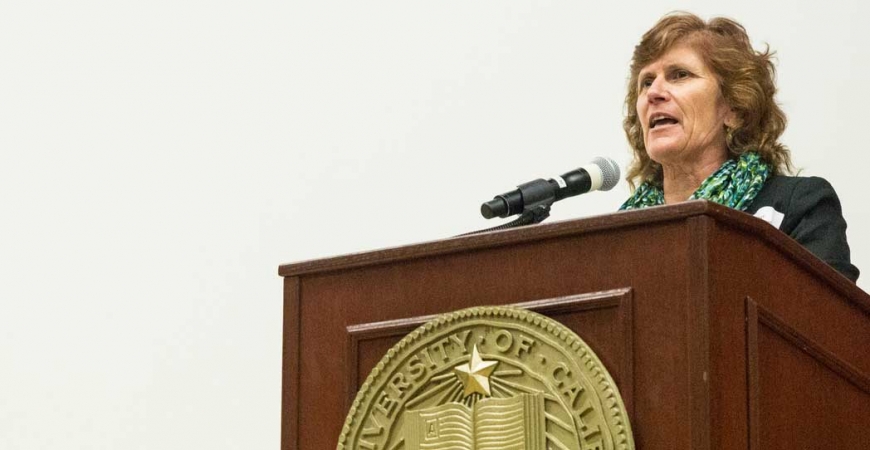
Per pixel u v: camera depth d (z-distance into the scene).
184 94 8.41
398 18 8.21
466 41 8.02
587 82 7.62
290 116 8.25
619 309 2.91
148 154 8.34
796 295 3.08
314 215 8.05
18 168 8.38
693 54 4.54
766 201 4.37
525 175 7.68
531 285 3.07
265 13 8.45
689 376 2.80
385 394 3.21
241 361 7.89
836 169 6.73
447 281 3.21
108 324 8.08
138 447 7.86
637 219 2.90
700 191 4.43
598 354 2.93
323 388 3.40
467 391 3.07
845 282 3.20
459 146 7.87
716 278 2.82
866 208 6.62
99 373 8.00
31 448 7.89
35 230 8.27
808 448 3.05
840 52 6.85
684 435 2.79
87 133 8.43
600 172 3.95
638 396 2.86
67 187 8.34
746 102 4.50
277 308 7.91
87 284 8.16
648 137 4.59
